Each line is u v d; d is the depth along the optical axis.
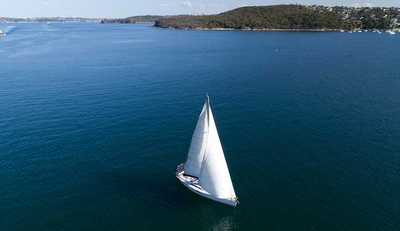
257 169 51.28
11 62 139.50
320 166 51.91
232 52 169.88
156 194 45.53
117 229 39.56
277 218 40.78
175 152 56.91
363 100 83.81
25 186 47.25
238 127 67.31
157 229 39.53
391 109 76.81
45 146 58.69
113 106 79.69
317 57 151.38
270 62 139.12
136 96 88.06
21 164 52.75
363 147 57.97
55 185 47.59
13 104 80.62
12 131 64.56
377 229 38.62
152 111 76.38
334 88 95.44
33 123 68.69
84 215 41.75
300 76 111.25
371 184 47.00
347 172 50.12
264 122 69.81
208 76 112.56
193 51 175.62
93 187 47.16
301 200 43.91
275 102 82.81
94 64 135.38
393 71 116.94
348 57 150.25
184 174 47.28
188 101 84.00
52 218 41.25
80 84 100.56
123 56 159.00
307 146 58.69
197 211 42.22
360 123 68.69
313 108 78.12
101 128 66.56
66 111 75.94
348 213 41.31
